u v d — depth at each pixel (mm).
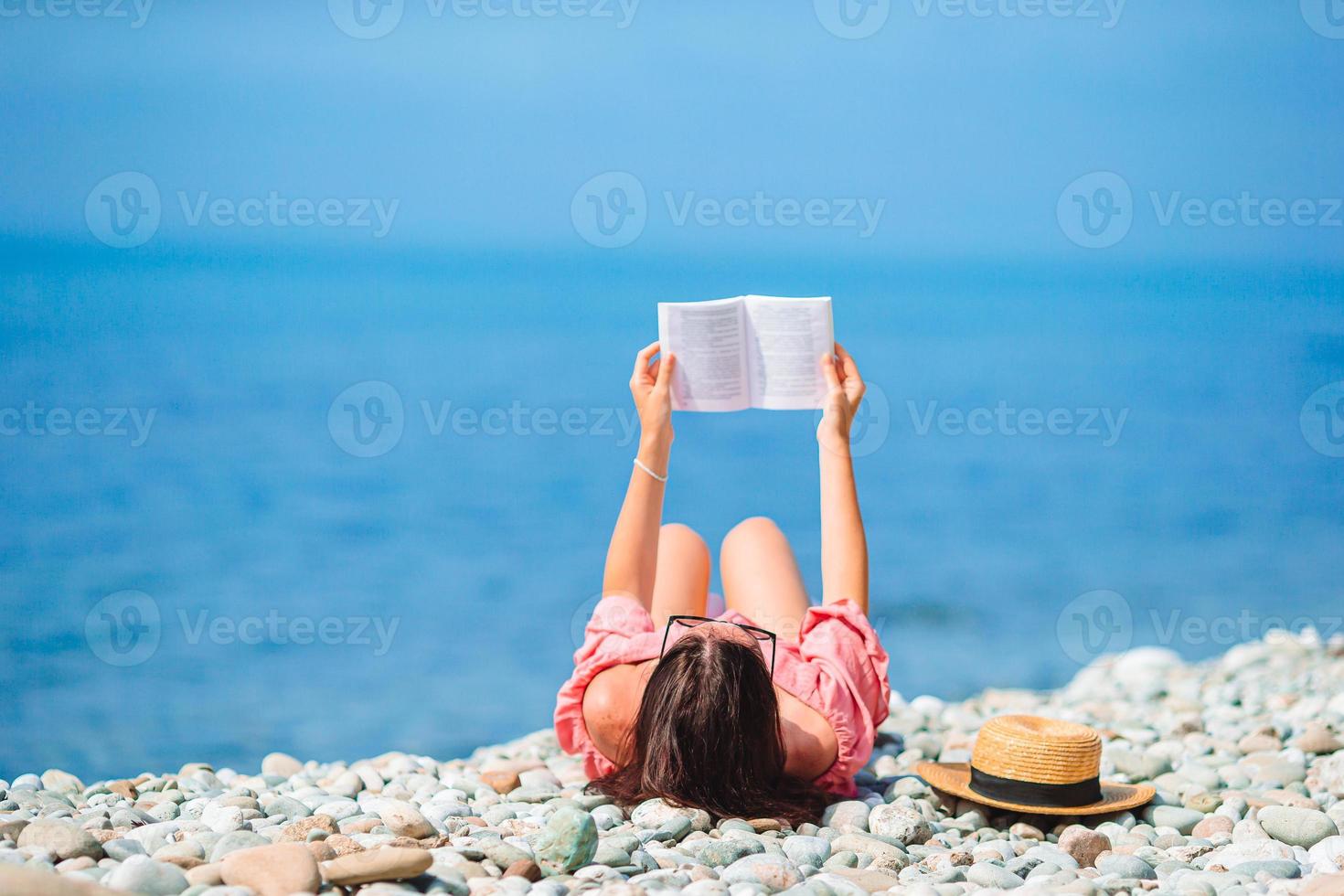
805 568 14008
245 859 2535
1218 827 3518
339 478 17797
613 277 48969
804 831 3363
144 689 8641
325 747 7496
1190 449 20969
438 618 11070
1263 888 2842
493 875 2797
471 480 17953
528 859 2814
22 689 8570
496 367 31594
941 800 3834
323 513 15781
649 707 3531
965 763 4207
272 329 34844
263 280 40125
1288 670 7180
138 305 35625
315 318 37125
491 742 7629
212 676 9031
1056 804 3596
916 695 8828
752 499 17062
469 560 13562
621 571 3904
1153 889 2877
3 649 9602
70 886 2096
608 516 15992
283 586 12203
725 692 3410
